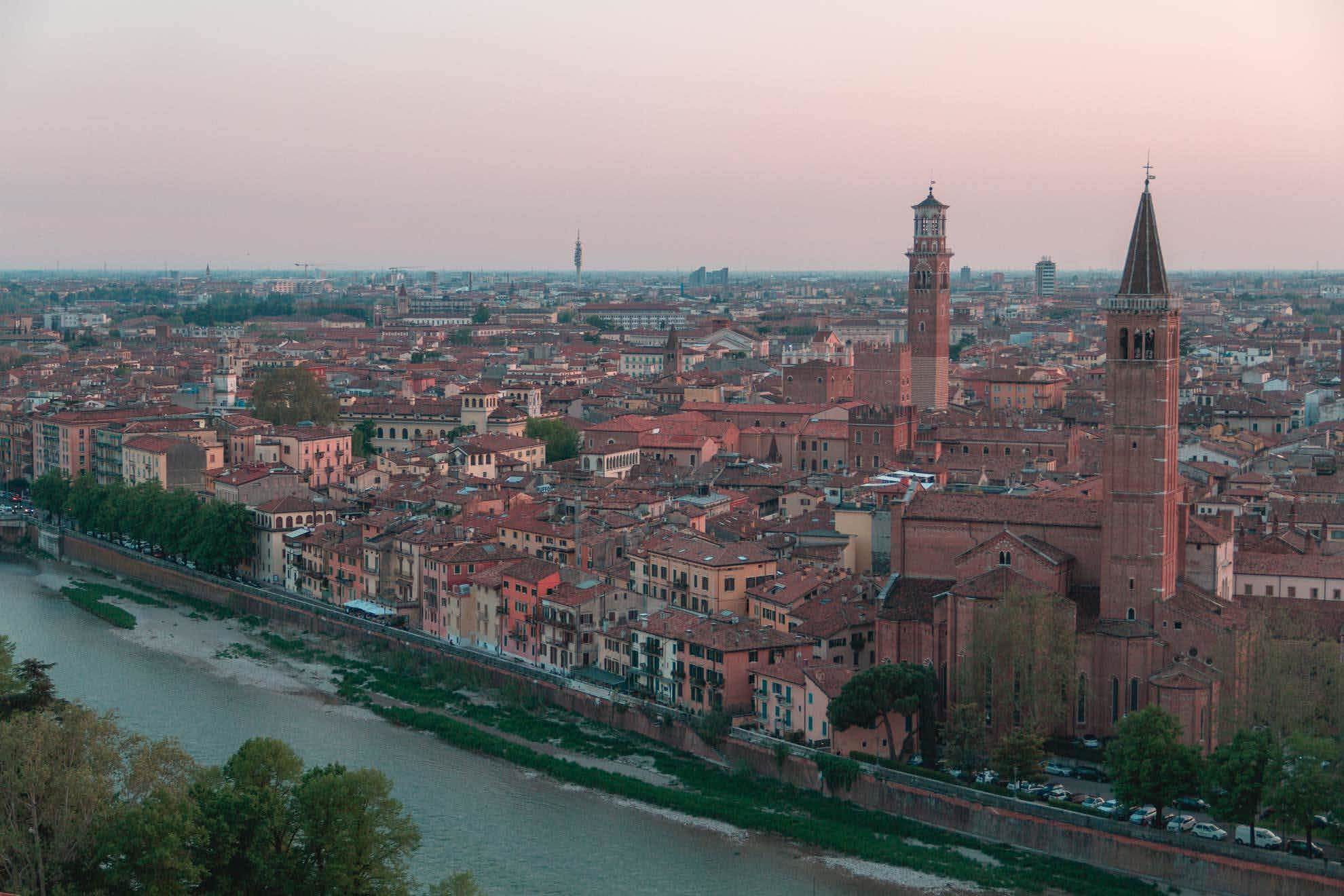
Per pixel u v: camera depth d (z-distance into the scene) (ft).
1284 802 645.10
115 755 628.28
